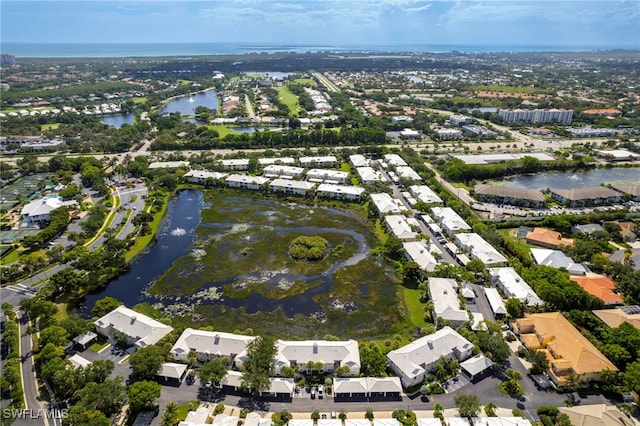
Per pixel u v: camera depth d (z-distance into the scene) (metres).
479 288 146.75
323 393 103.19
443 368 108.06
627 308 132.62
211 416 95.19
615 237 180.25
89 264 150.25
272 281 152.25
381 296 144.00
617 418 91.25
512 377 105.25
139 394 95.12
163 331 119.38
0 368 108.94
